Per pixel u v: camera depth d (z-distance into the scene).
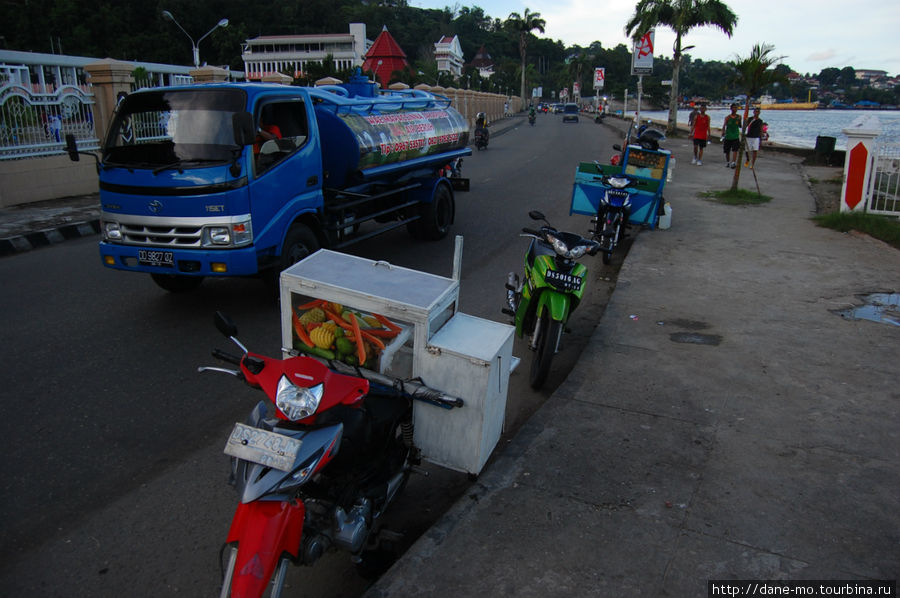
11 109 11.82
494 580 2.95
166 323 6.54
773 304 7.02
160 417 4.70
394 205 9.60
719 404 4.73
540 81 140.75
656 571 3.02
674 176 17.72
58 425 4.55
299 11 94.75
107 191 6.41
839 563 3.09
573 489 3.67
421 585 2.91
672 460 3.98
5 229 9.90
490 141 33.59
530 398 5.27
